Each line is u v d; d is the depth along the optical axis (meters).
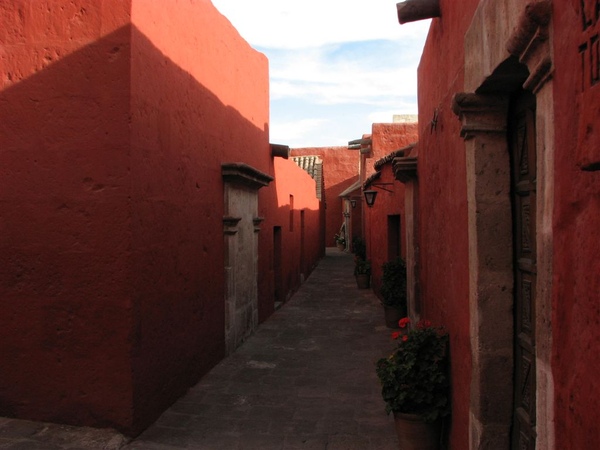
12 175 4.68
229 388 6.10
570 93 1.63
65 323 4.64
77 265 4.62
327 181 35.34
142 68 4.78
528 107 2.83
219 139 7.26
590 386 1.48
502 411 3.13
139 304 4.70
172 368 5.52
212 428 4.91
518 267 3.07
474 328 3.24
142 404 4.77
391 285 9.48
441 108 4.54
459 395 3.80
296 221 15.59
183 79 5.87
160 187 5.21
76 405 4.63
